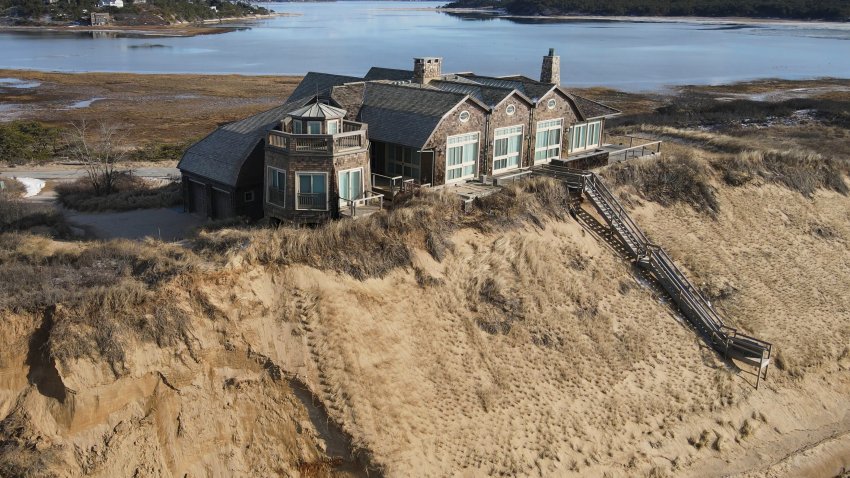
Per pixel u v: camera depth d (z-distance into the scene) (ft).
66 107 295.28
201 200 121.90
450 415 79.77
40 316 71.51
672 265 111.34
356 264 87.15
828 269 127.65
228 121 270.87
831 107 257.96
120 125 253.85
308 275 82.99
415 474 73.61
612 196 117.91
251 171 113.19
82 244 92.02
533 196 110.83
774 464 88.79
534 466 78.89
